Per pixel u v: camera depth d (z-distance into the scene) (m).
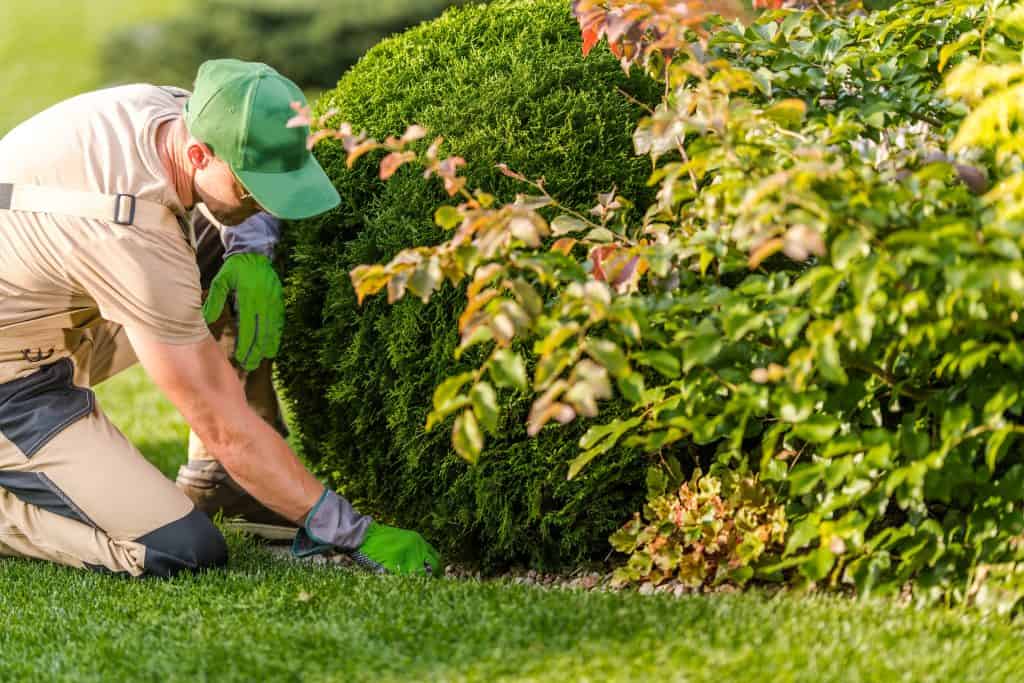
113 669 4.10
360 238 5.41
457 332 5.06
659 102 5.36
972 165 4.20
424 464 5.35
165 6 27.48
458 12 5.97
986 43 4.93
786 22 4.98
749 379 4.15
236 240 5.59
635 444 4.59
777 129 4.21
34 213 4.82
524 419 5.04
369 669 3.92
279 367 5.92
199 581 5.03
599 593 4.56
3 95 24.70
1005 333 3.88
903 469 3.98
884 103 4.46
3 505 5.32
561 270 4.22
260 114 4.75
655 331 4.13
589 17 4.89
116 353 5.81
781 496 4.68
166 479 5.25
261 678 3.93
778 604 4.30
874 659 3.78
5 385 5.11
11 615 4.70
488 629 4.14
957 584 4.28
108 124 4.96
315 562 5.59
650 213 4.58
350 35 22.39
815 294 3.79
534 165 5.12
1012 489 4.16
